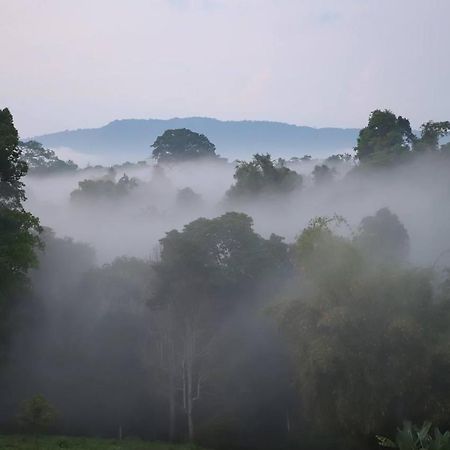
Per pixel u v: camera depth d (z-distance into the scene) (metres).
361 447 29.17
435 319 27.31
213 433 34.31
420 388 26.33
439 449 23.36
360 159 89.25
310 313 27.91
